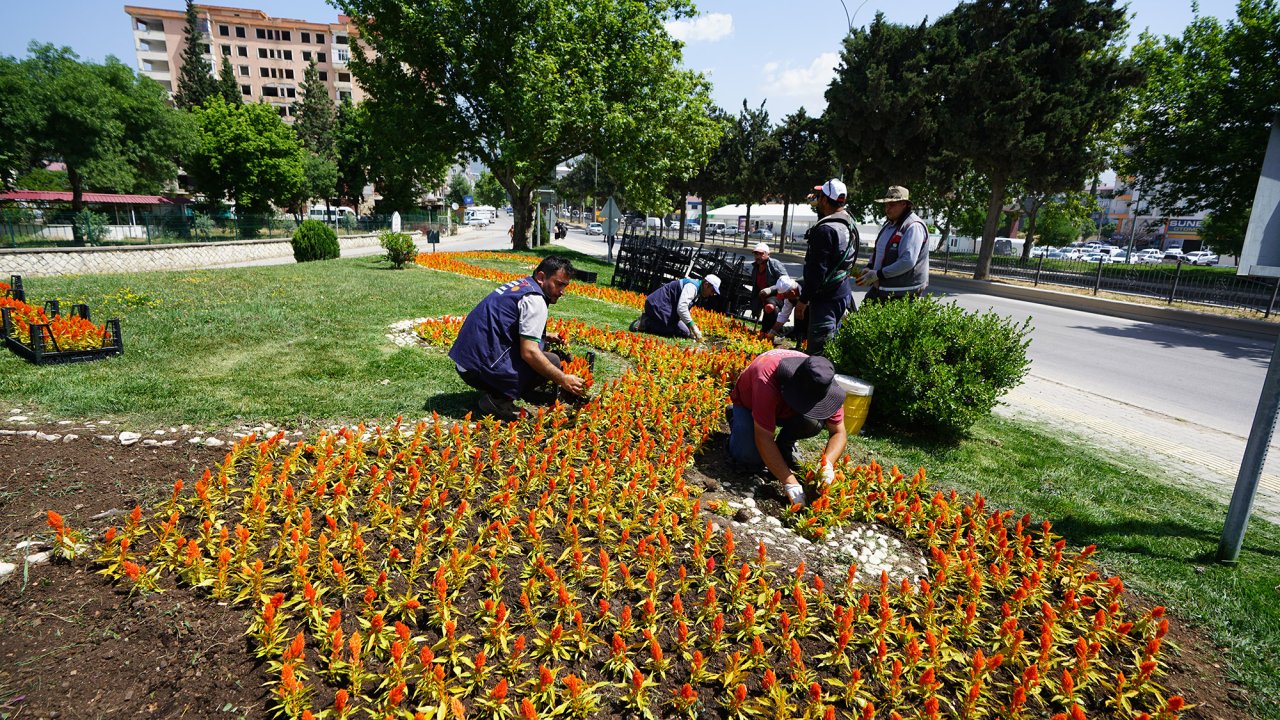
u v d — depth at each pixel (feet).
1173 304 52.60
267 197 148.46
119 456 12.44
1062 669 8.59
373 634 7.76
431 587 8.84
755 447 13.88
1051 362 31.48
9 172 110.52
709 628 8.81
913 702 7.94
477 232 219.20
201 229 94.12
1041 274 69.00
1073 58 69.05
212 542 9.32
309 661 7.64
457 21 75.97
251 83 292.61
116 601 8.33
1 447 12.41
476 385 15.33
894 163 83.76
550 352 17.04
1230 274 56.70
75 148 107.55
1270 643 9.39
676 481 12.15
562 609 8.53
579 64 76.74
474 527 10.76
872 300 19.63
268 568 9.12
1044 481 15.14
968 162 78.89
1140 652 8.93
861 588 9.98
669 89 81.46
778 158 131.75
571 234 228.84
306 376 18.66
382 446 13.20
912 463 15.60
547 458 12.61
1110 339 39.58
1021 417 21.08
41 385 16.26
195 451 12.95
